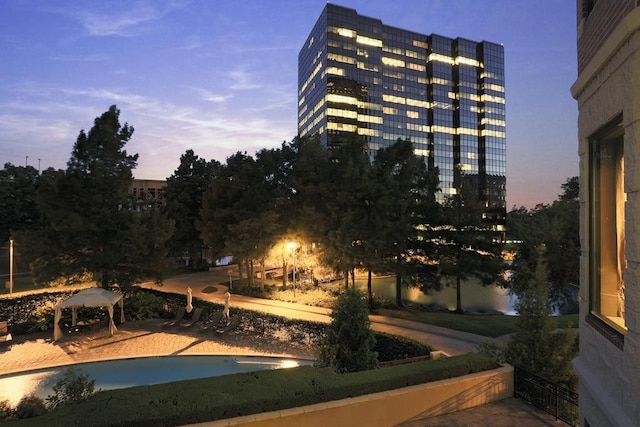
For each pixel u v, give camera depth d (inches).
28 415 388.8
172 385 320.8
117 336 849.5
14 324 878.4
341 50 4288.9
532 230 1318.9
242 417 287.9
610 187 248.1
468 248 1200.2
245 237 1239.5
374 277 2145.7
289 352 743.7
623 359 203.5
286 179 1378.0
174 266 1066.1
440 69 5004.9
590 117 257.6
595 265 260.2
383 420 339.6
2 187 1664.6
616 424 201.2
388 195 1037.8
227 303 920.9
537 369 446.3
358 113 4362.7
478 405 392.2
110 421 261.0
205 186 1739.7
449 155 5022.1
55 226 888.9
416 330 856.3
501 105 5334.6
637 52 187.8
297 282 1572.3
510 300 1610.5
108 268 959.6
